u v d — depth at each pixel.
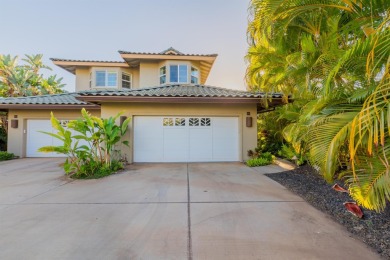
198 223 3.80
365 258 2.79
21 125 12.66
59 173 8.09
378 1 3.72
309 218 4.00
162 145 10.55
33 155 12.82
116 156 9.99
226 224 3.76
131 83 17.31
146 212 4.30
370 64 3.37
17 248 3.02
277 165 9.65
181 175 7.68
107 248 3.04
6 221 3.88
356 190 3.42
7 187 6.16
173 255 2.87
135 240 3.24
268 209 4.45
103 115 10.20
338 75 4.16
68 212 4.30
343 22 5.31
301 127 5.66
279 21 5.59
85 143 12.62
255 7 5.02
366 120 2.82
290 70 6.41
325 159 3.49
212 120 10.73
